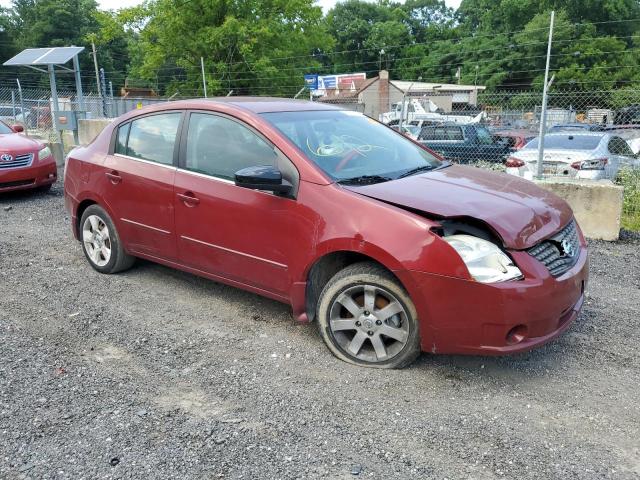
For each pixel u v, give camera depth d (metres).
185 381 3.61
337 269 4.02
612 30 57.03
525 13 64.94
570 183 7.41
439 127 15.21
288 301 4.09
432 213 3.48
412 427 3.11
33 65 14.55
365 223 3.58
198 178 4.48
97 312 4.68
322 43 33.91
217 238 4.36
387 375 3.66
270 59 29.50
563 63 43.56
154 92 44.41
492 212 3.53
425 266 3.38
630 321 4.58
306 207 3.83
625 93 13.19
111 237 5.34
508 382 3.60
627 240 7.27
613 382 3.62
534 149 11.05
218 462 2.82
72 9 67.75
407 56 79.62
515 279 3.34
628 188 8.82
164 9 31.09
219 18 31.66
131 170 5.00
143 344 4.12
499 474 2.74
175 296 5.03
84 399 3.38
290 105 4.74
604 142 11.09
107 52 65.31
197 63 32.31
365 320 3.71
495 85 51.34
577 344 4.14
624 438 3.03
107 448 2.93
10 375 3.65
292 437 3.03
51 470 2.76
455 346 3.44
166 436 3.03
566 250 3.71
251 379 3.63
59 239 6.94
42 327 4.41
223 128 4.44
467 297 3.32
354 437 3.03
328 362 3.85
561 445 2.96
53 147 13.28
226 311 4.71
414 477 2.72
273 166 4.07
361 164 4.20
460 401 3.37
